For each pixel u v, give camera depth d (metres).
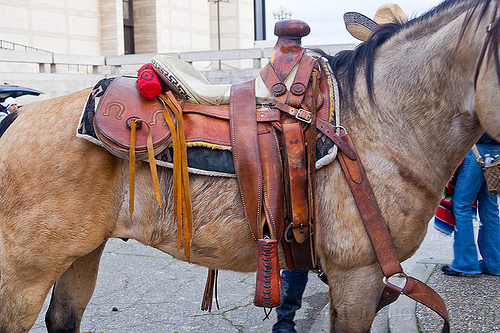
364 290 1.86
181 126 1.90
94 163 1.92
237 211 1.91
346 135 1.86
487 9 1.67
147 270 4.32
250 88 2.01
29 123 2.01
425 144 1.88
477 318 2.91
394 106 1.89
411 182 1.84
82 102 2.03
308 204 1.87
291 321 2.75
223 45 30.41
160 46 26.03
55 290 2.32
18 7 20.48
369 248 1.82
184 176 1.86
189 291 3.80
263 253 1.84
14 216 1.91
